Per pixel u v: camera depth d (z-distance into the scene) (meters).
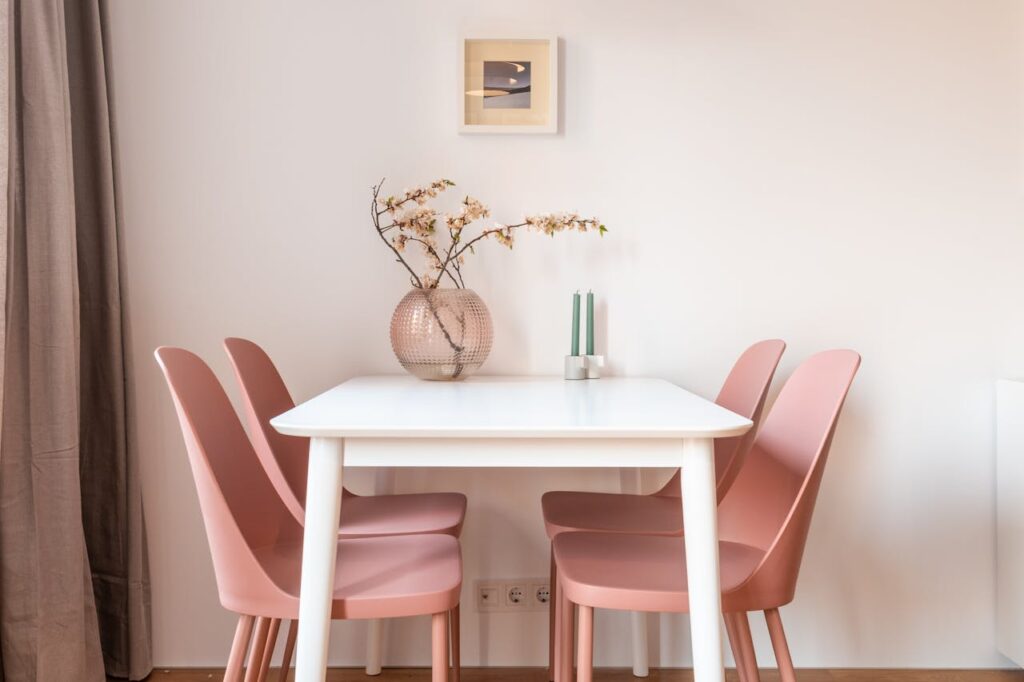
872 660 2.34
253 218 2.32
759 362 1.95
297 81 2.31
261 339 2.32
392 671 2.29
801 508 1.37
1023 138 2.31
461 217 2.11
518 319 2.33
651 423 1.30
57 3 1.98
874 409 2.33
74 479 1.95
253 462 1.64
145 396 2.31
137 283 2.31
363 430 1.28
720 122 2.32
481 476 2.33
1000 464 2.29
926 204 2.32
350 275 2.33
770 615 1.42
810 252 2.33
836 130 2.32
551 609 2.20
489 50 2.31
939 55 2.32
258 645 1.55
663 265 2.33
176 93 2.30
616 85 2.32
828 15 2.32
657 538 1.70
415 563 1.52
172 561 2.31
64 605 1.92
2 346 1.75
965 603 2.33
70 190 2.01
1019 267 2.32
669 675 2.27
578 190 2.33
